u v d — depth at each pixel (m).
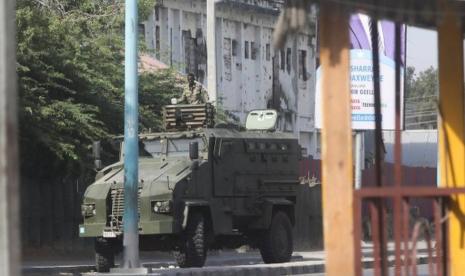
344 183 17.86
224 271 49.12
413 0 19.91
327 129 17.94
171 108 54.97
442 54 22.64
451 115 22.56
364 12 19.23
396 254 19.50
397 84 20.73
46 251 64.44
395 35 21.19
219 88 118.69
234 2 121.56
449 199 21.59
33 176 64.69
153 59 94.81
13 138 15.84
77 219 67.56
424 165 135.38
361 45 72.06
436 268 21.66
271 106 130.00
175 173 50.81
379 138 20.91
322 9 17.97
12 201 15.72
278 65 131.62
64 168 65.25
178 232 49.72
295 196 58.50
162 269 49.31
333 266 17.94
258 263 61.59
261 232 56.41
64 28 66.19
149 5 83.19
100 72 70.69
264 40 129.25
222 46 119.88
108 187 51.09
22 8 62.81
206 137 52.38
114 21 75.38
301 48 135.75
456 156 22.41
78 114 62.53
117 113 70.00
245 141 54.66
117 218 50.53
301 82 136.50
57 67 65.50
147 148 54.19
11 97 15.87
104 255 52.41
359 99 72.88
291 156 58.41
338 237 17.92
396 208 19.45
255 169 55.28
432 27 22.80
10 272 15.59
